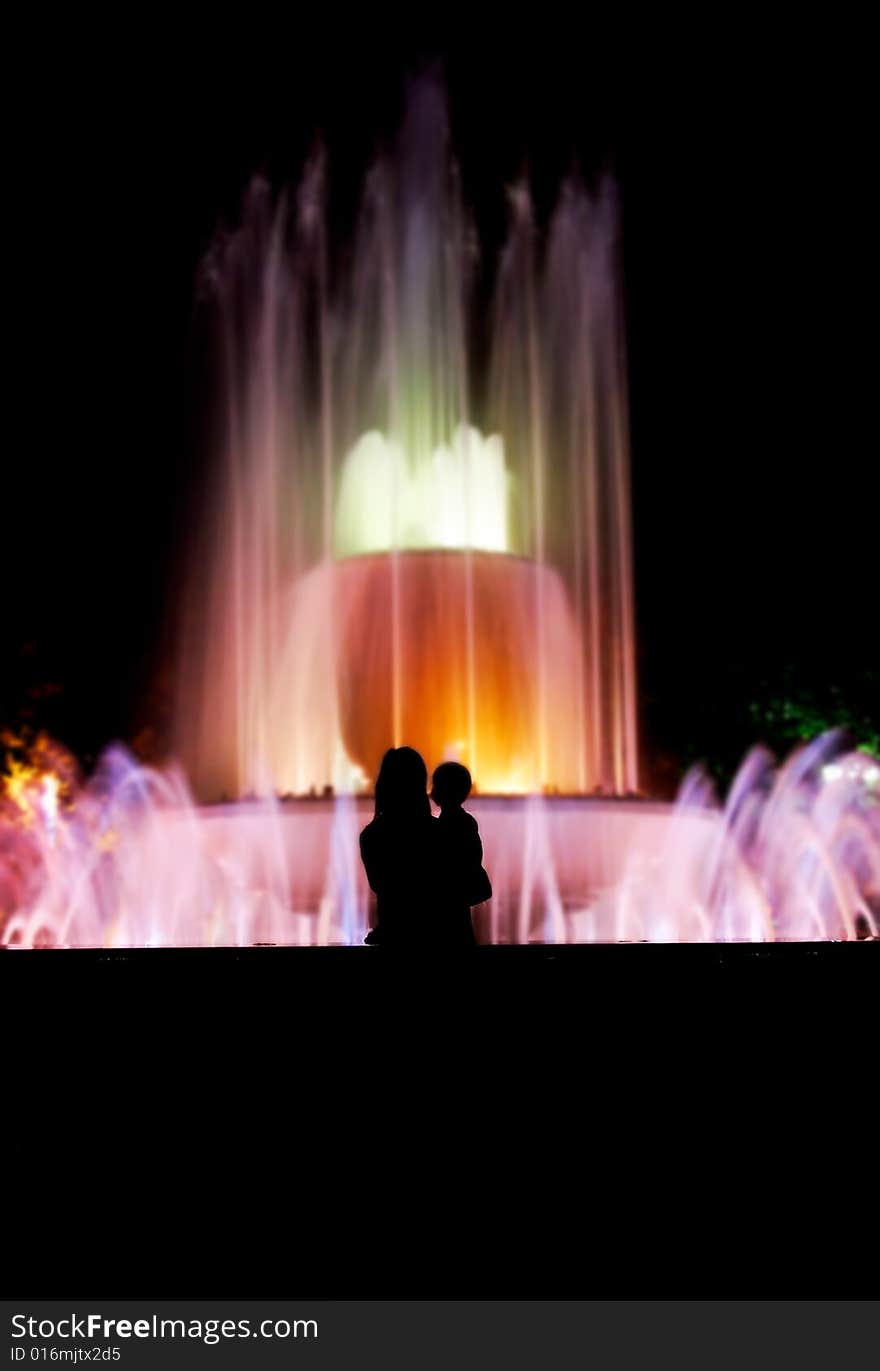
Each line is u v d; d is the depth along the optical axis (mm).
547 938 12094
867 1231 4914
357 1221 4867
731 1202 4926
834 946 5234
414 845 5496
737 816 23422
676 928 12555
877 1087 5102
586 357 17375
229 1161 4949
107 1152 4969
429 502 14547
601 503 17266
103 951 5141
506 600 13070
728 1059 5062
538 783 13078
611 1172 4926
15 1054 5043
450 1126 4949
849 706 23094
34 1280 4816
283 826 12125
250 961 5090
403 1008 5035
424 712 12844
